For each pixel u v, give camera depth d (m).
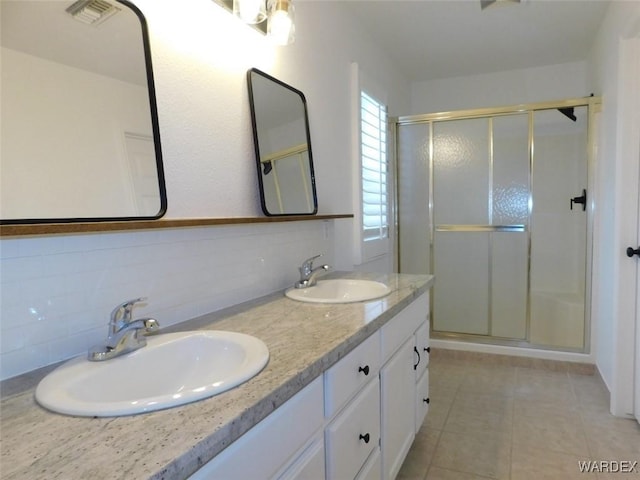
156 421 0.64
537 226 3.18
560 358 2.93
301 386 0.84
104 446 0.57
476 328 3.35
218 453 0.63
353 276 2.05
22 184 0.84
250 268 1.55
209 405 0.69
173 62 1.26
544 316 3.16
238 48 1.54
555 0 2.44
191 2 1.33
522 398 2.48
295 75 1.94
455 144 3.30
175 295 1.22
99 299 1.01
